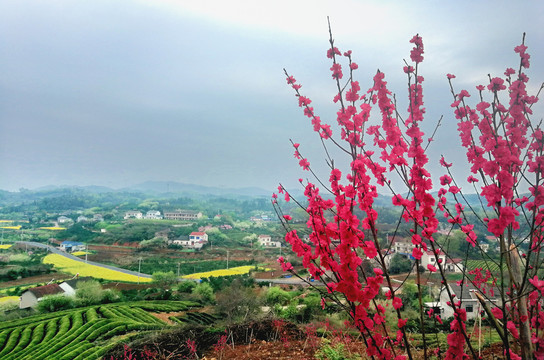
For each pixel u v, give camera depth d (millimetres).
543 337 2643
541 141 2842
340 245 2518
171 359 10336
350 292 2496
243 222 158250
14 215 182625
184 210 180500
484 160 2762
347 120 2877
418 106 2914
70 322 31766
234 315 24750
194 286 50344
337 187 2855
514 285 2732
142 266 75688
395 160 2637
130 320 29812
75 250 94812
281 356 8742
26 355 22891
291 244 2939
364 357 7316
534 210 2520
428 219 2631
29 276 65375
